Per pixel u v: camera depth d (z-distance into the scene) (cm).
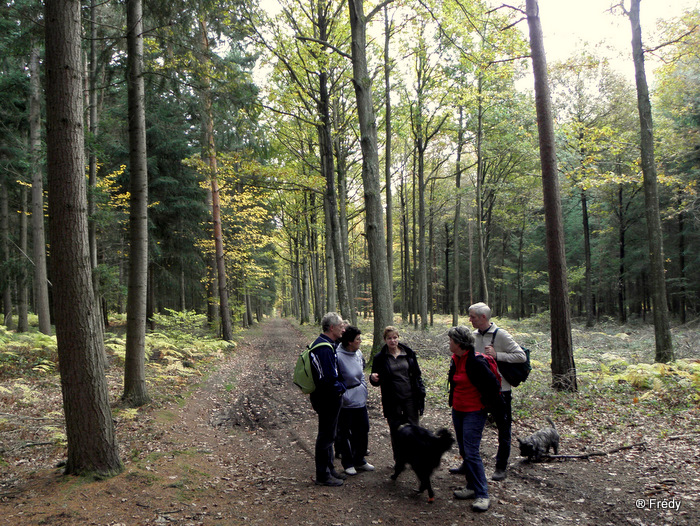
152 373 1093
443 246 4147
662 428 588
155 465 508
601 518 365
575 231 3061
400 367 494
